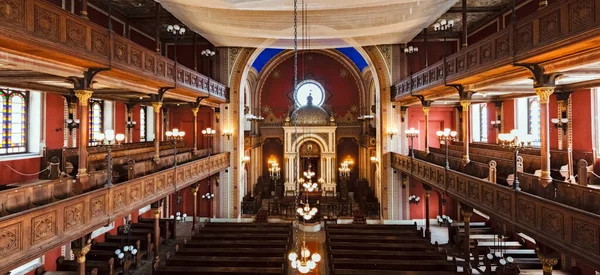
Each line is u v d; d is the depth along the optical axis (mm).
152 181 14648
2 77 11227
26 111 15258
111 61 10805
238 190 26250
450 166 17031
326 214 27188
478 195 12531
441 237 21922
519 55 9492
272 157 35188
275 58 33344
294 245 21078
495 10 18844
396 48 24781
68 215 9406
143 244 18828
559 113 15883
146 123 25953
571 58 8703
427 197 20000
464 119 14984
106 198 11234
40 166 15406
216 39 21578
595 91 14320
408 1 14281
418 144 25531
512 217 10312
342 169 32500
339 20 16828
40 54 8797
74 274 14281
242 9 15328
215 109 26047
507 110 20734
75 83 10797
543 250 10633
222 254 15023
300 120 33188
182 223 26188
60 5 15219
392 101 24891
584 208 8484
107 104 20844
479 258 16750
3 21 7027
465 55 12906
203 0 13797
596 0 6934
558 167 15086
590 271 14078
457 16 20125
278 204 28438
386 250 15656
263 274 12547
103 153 16062
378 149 25984
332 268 13156
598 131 14234
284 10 15547
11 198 8656
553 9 8148
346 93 34594
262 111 35062
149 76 13547
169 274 12648
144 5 18672
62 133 16828
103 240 19656
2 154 13984
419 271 12609
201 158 21547
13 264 7559
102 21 18578
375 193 29547
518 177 11477
